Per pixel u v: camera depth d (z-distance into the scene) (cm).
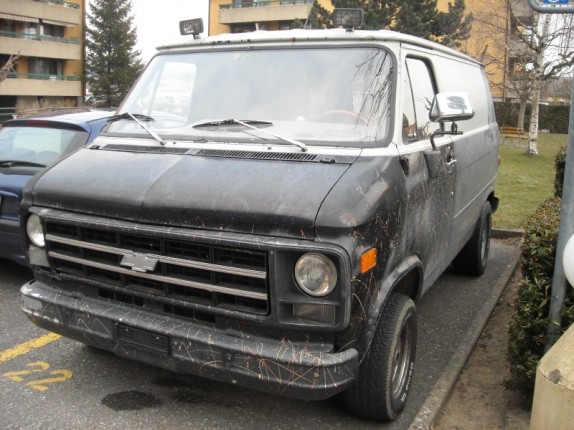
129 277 353
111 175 370
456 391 424
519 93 2594
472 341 490
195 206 326
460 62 587
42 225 379
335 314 308
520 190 1376
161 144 401
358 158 353
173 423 378
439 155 431
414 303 394
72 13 5350
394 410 376
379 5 2783
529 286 382
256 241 308
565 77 2744
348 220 305
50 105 4872
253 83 420
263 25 5459
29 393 410
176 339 336
